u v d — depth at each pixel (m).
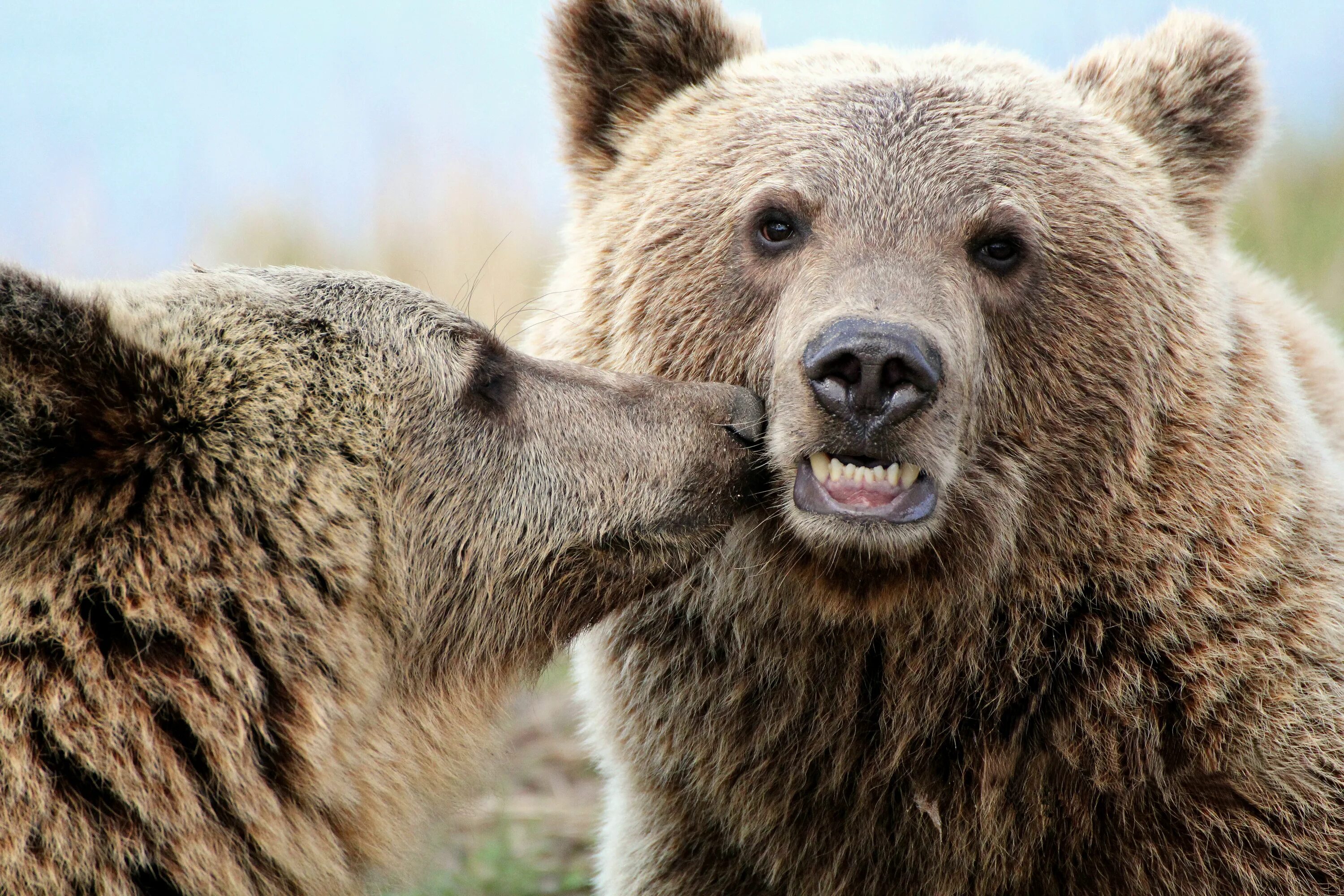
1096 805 7.93
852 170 8.01
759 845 8.63
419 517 7.38
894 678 8.26
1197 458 8.04
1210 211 9.02
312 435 6.96
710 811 8.72
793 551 7.93
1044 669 8.09
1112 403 8.00
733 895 8.99
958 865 8.26
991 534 7.95
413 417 7.35
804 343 7.45
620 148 9.41
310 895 7.16
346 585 6.94
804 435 7.39
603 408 7.85
